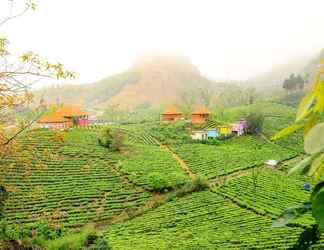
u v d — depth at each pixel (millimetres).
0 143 8695
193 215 54000
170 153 87438
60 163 70875
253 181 67938
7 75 7492
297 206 1797
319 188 1509
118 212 56031
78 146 82062
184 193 63406
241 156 85250
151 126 113188
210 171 75125
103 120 161125
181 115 127750
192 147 93062
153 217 53688
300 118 1618
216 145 97188
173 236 45844
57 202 56125
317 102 1568
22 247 39000
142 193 63281
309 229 1814
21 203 53406
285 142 95125
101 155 79125
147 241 43438
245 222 50719
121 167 73250
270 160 80562
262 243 41219
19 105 8156
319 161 1496
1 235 40062
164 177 66562
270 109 132250
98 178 67688
